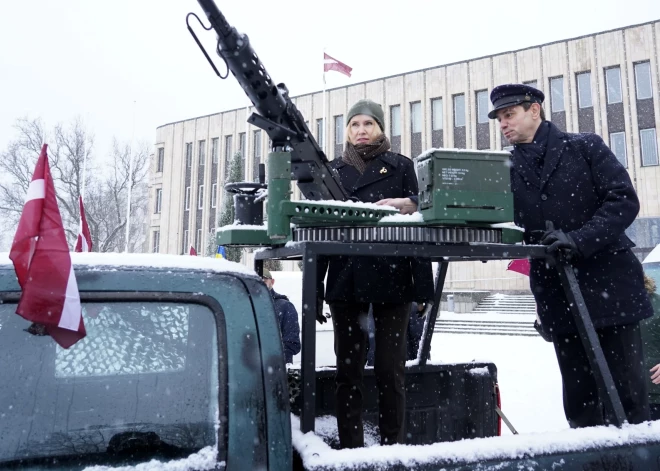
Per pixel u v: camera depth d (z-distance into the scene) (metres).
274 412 1.21
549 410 6.22
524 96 2.30
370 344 3.71
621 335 2.04
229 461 1.14
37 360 1.13
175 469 1.10
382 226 1.63
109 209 30.08
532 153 2.27
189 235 32.44
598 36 23.61
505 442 1.34
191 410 1.17
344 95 28.50
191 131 33.22
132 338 1.19
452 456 1.27
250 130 30.62
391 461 1.23
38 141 26.06
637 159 22.48
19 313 1.04
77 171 27.67
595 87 23.55
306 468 1.19
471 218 1.61
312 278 1.44
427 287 2.13
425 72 26.95
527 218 2.27
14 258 1.08
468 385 2.53
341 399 2.06
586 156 2.18
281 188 1.54
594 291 2.03
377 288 2.02
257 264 2.01
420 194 1.67
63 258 1.09
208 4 1.38
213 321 1.24
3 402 1.08
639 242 22.14
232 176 17.95
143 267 1.23
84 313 1.17
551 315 2.23
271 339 1.26
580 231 1.82
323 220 1.61
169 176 33.81
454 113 26.30
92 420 1.12
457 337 15.66
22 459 1.06
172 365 1.20
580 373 2.22
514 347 12.91
